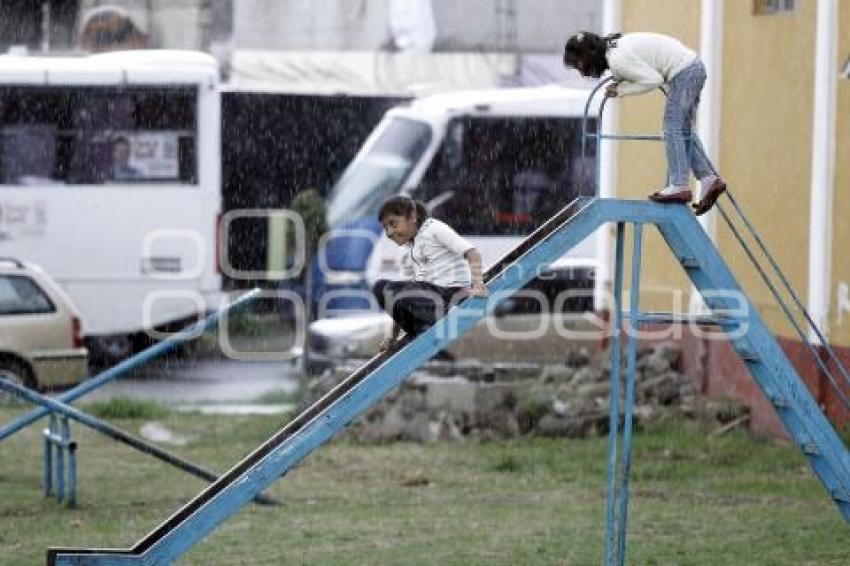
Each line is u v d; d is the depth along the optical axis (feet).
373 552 142.31
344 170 354.54
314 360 244.22
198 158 315.17
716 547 143.02
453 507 165.99
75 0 362.33
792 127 203.62
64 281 312.29
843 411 187.83
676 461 188.34
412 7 358.23
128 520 161.99
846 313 188.65
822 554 140.15
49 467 173.88
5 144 313.53
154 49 355.97
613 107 261.65
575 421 206.80
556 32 358.84
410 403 208.23
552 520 157.58
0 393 246.47
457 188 313.53
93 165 313.94
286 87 356.79
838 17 192.44
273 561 138.62
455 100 315.99
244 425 225.15
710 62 224.74
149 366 309.63
